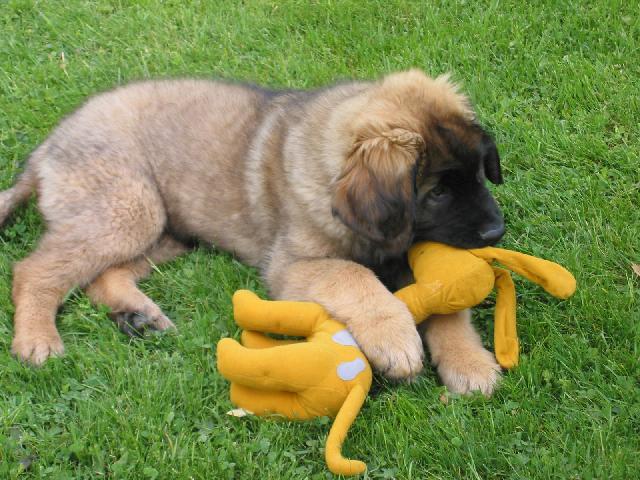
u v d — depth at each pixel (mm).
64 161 1785
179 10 2344
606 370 1542
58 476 1429
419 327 1616
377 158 1545
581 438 1454
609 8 2209
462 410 1479
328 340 1475
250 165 1759
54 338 1627
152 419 1485
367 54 2184
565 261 1705
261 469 1435
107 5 2371
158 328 1652
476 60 2133
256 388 1460
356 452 1451
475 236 1578
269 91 1887
